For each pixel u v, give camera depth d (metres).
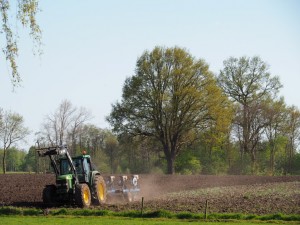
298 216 64.56
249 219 64.88
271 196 94.88
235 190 114.44
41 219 63.56
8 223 58.66
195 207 75.88
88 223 58.84
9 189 114.88
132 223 58.97
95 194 80.69
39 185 127.12
